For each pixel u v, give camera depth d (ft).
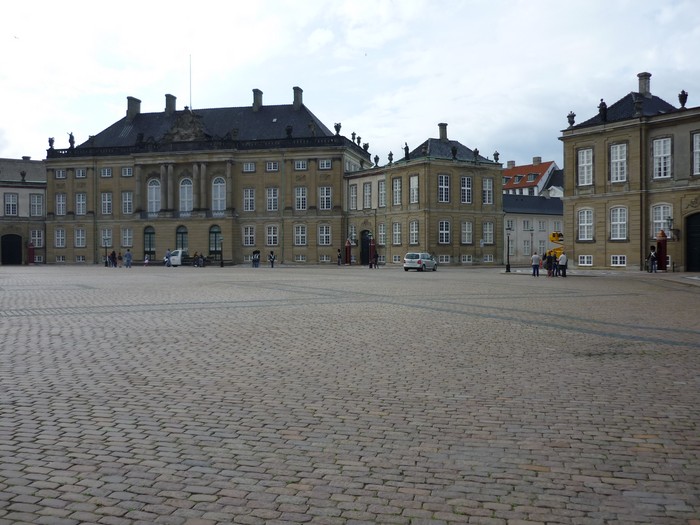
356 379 35.83
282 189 304.71
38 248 344.49
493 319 63.46
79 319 62.95
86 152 324.60
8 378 35.78
